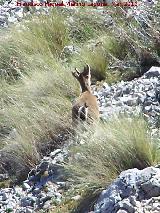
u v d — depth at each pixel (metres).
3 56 32.44
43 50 32.59
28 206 21.44
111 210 17.83
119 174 19.55
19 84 29.97
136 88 26.02
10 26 36.09
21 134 25.09
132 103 24.88
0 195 22.86
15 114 26.84
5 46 32.88
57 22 34.06
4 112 27.17
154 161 20.08
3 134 26.70
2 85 30.34
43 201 21.22
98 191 19.64
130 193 18.03
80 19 34.75
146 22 29.42
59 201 20.80
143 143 20.14
